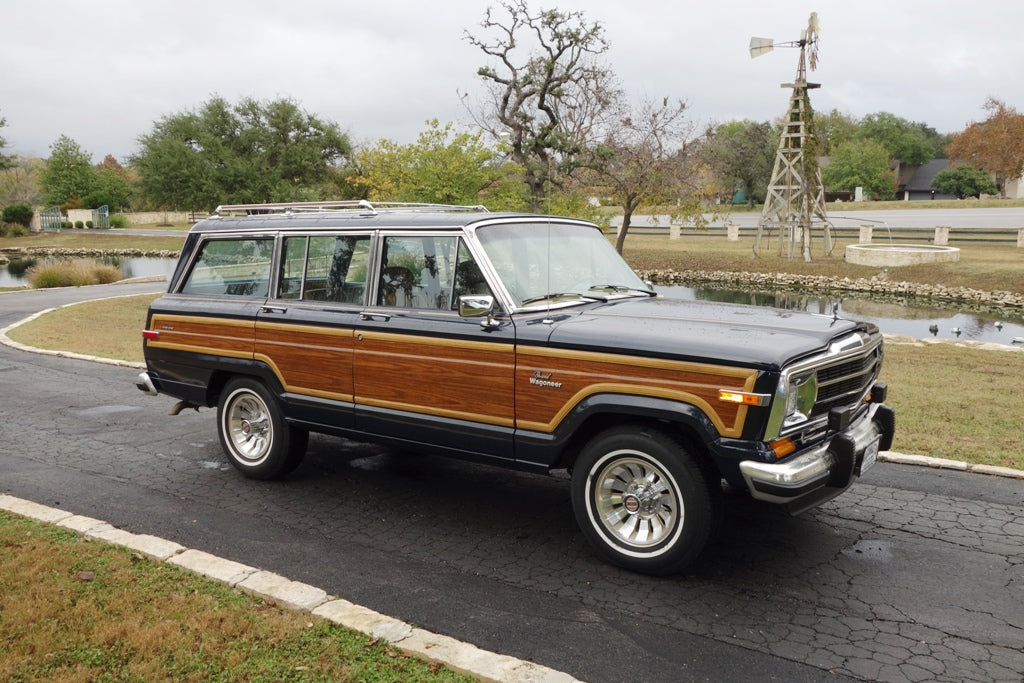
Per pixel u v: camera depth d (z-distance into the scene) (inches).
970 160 2709.2
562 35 912.9
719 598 166.9
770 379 156.6
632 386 171.0
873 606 162.9
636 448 173.2
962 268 1206.9
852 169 3710.6
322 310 223.8
